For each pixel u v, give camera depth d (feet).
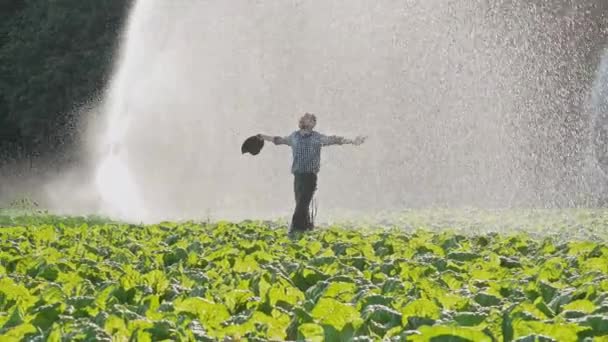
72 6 221.25
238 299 28.45
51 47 226.99
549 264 38.01
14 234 61.36
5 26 239.50
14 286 30.27
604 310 26.17
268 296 27.96
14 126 240.73
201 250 48.03
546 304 28.07
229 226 66.54
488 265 39.06
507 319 22.59
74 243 53.62
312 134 72.79
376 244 50.24
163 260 44.14
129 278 33.37
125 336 23.06
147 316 25.20
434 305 24.58
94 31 222.48
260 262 41.83
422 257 42.47
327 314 24.11
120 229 65.51
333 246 48.65
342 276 32.14
